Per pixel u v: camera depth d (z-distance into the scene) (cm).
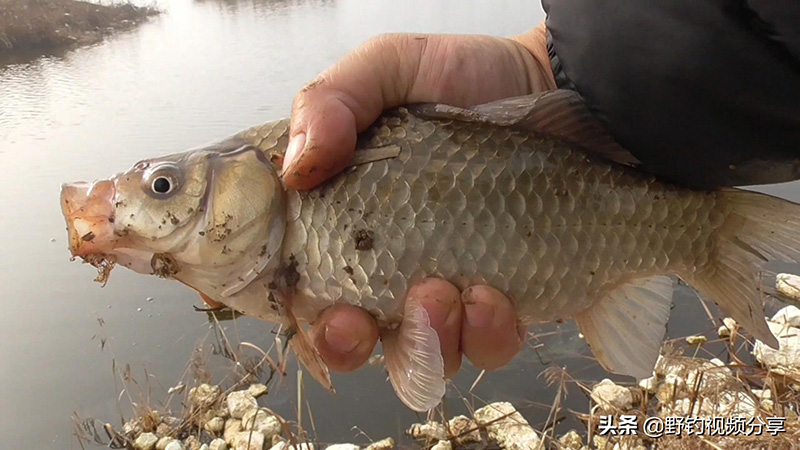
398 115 17
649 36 15
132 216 16
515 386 35
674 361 33
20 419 35
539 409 33
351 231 16
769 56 14
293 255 17
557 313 17
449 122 17
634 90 15
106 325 44
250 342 41
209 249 17
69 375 38
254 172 17
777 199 17
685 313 41
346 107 17
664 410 31
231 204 16
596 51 16
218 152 17
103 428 35
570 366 36
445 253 16
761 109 14
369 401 35
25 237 57
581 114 17
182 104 105
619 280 18
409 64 20
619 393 33
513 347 17
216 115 96
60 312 45
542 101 17
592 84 16
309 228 16
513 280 16
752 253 18
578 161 17
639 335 18
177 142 82
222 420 35
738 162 16
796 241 17
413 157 16
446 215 16
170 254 17
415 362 16
